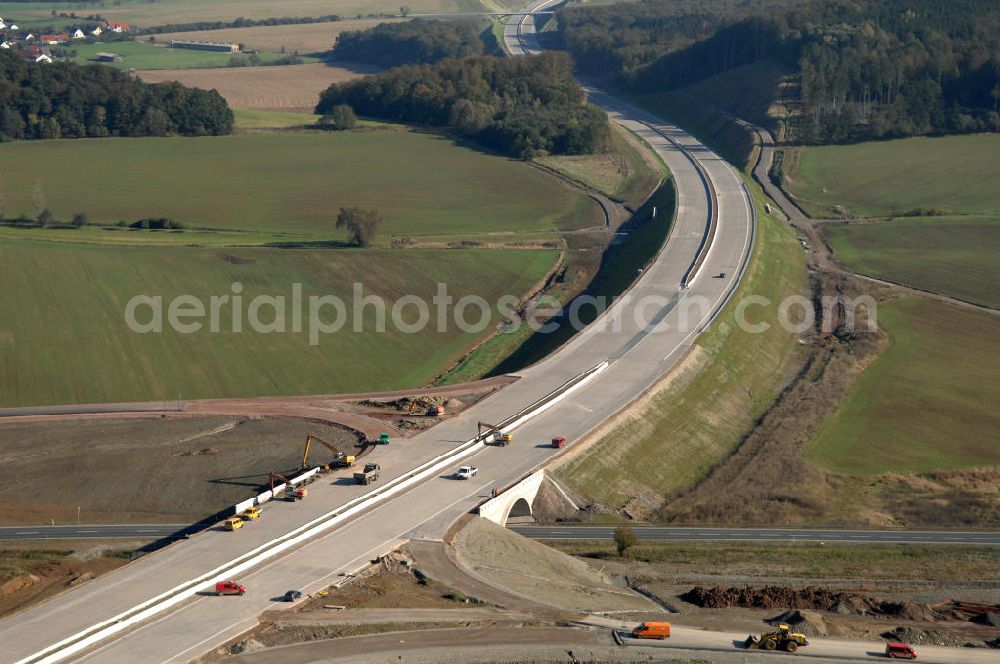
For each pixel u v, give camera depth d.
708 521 166.88
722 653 113.88
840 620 127.38
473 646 114.00
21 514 154.25
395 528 146.00
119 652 112.56
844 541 159.00
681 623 122.12
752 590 135.75
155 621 119.44
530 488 163.25
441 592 128.12
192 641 114.69
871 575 148.38
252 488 160.62
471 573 133.50
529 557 144.00
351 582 129.62
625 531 153.62
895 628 123.88
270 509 151.12
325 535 143.50
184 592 125.19
